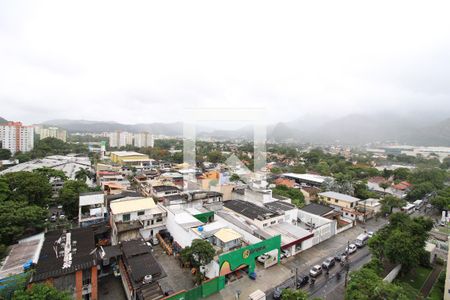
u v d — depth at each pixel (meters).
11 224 25.86
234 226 32.12
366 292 19.05
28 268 20.22
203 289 22.05
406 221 31.09
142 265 22.23
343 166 87.81
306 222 39.06
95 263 21.38
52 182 52.44
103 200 37.81
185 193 44.44
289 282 25.03
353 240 35.75
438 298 23.00
